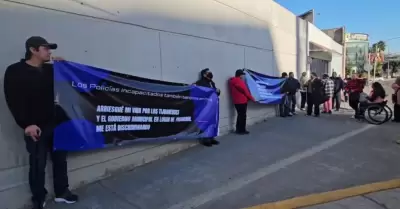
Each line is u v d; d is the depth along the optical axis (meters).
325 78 12.21
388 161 6.06
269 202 4.23
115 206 4.10
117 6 5.08
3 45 3.73
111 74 4.72
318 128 9.20
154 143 5.90
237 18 8.55
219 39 7.76
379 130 9.04
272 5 10.70
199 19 7.01
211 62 7.46
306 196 4.41
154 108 5.50
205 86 6.79
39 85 3.75
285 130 8.80
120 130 4.91
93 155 4.82
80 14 4.54
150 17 5.71
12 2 3.80
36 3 4.03
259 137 7.86
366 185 4.82
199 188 4.70
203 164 5.76
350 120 10.78
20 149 3.94
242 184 4.87
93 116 4.48
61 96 4.06
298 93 13.41
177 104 6.00
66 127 4.13
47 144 4.00
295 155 6.41
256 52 9.66
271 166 5.71
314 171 5.47
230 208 4.07
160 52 5.95
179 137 6.10
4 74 3.68
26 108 3.64
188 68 6.69
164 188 4.68
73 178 4.57
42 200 3.89
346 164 5.87
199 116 6.56
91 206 4.08
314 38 16.95
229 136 7.90
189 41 6.71
